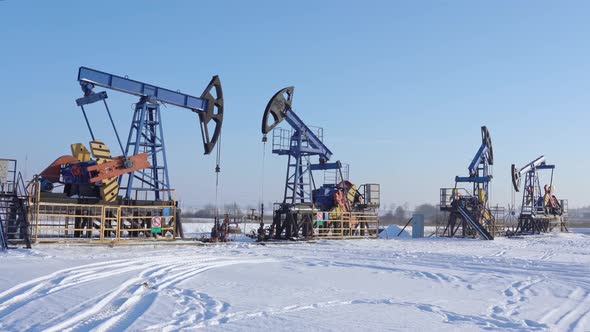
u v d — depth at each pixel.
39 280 11.45
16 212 19.47
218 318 8.24
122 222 22.83
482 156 39.44
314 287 12.08
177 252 19.69
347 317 8.75
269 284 12.30
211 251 20.95
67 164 23.02
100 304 8.95
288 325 7.98
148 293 10.34
